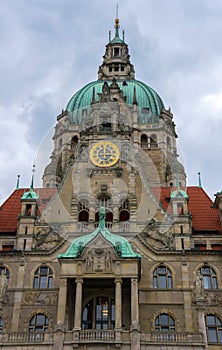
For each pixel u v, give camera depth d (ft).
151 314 134.72
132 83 241.55
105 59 284.61
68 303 131.75
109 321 134.72
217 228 156.56
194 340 122.21
